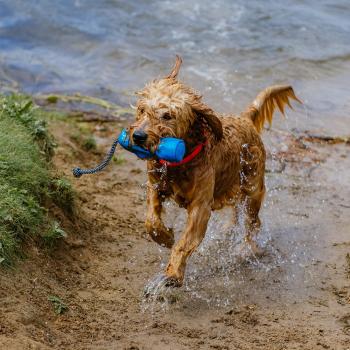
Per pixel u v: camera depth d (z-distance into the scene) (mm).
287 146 16547
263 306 10391
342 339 9492
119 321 9422
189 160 10047
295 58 21469
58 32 23312
